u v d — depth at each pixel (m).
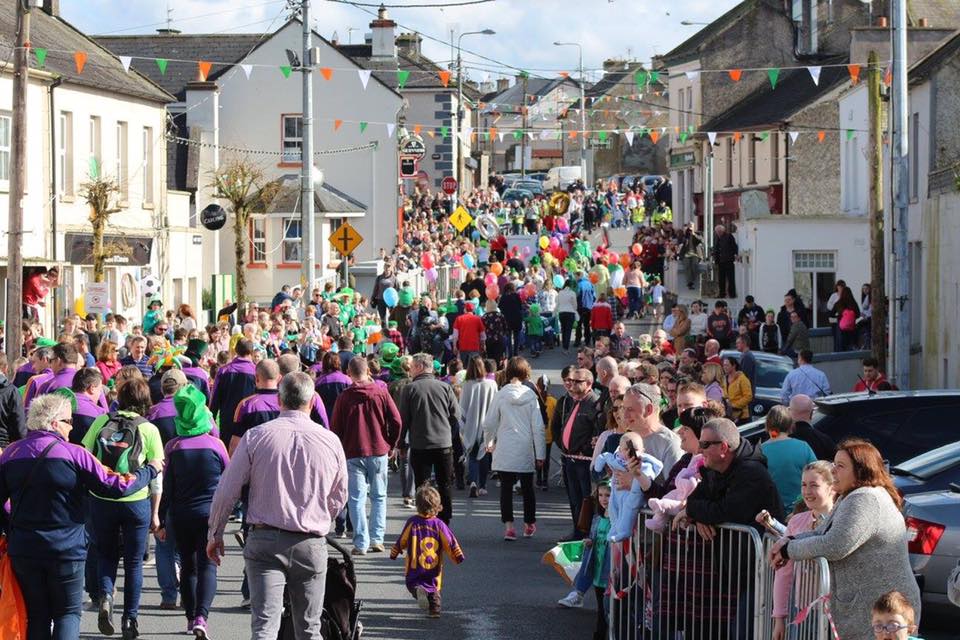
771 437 17.19
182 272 60.59
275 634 13.65
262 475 13.72
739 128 75.62
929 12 70.38
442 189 98.12
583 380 21.16
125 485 14.38
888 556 11.93
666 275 77.75
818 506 13.12
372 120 79.25
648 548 14.94
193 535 16.19
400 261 63.75
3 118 45.44
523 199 122.88
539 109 173.00
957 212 40.12
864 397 20.50
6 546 14.21
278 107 78.69
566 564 17.83
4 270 44.88
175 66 80.25
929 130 44.28
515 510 26.70
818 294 58.69
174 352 25.31
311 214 47.97
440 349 49.38
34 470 13.92
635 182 128.38
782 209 72.94
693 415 14.82
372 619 17.59
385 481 22.16
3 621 13.88
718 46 89.06
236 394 22.59
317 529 13.74
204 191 72.38
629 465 14.97
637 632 14.99
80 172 50.44
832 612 12.06
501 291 62.38
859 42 65.94
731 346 47.84
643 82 54.78
